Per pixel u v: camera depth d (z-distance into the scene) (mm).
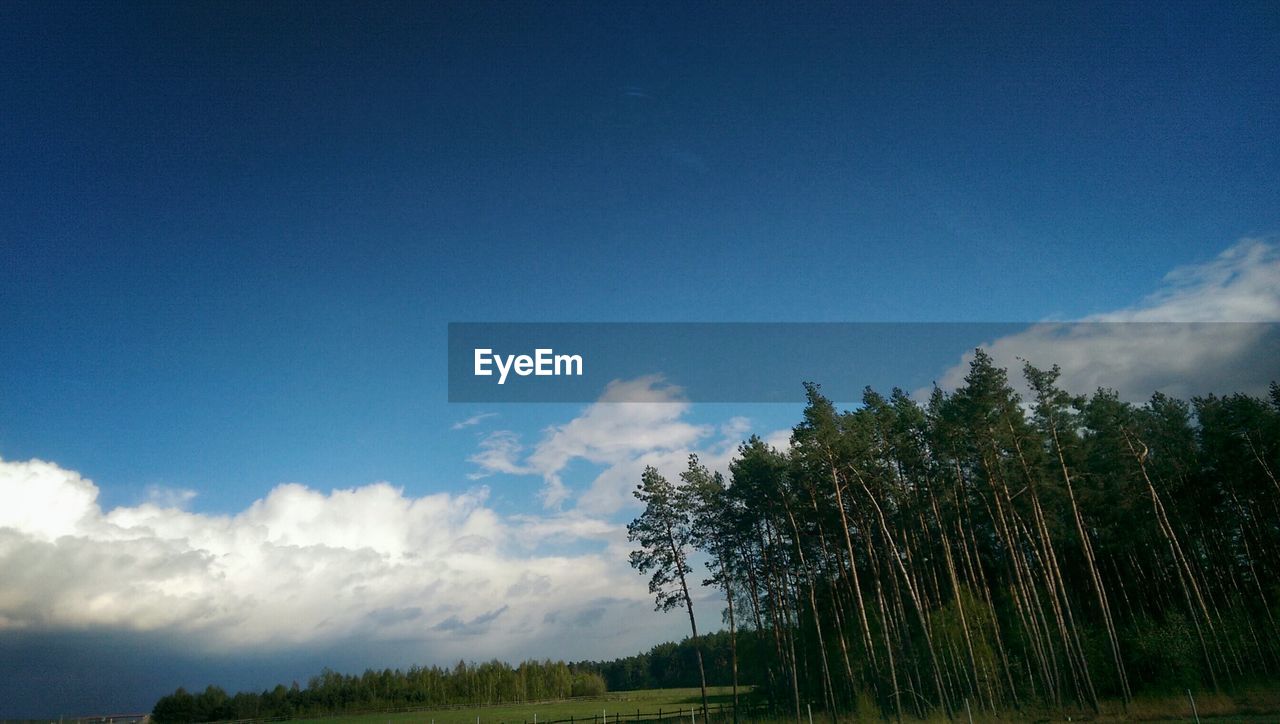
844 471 45219
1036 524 45875
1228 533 53438
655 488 49688
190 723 124938
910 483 49125
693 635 47750
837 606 56656
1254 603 49406
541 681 160625
